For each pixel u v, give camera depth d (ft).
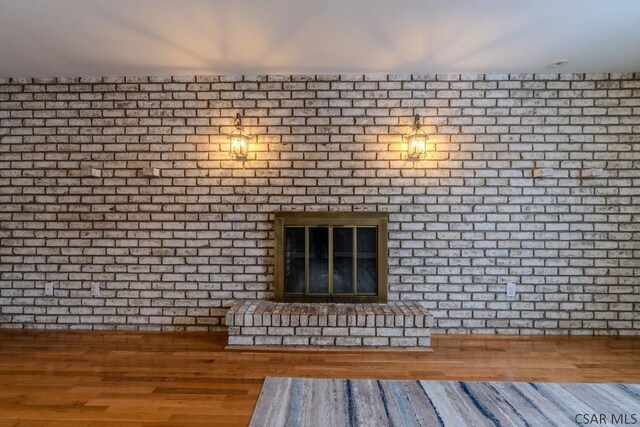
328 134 11.55
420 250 11.44
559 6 7.85
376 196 11.50
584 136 11.38
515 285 11.39
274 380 8.27
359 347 10.18
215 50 9.88
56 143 11.58
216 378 8.37
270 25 8.64
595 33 8.97
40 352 9.79
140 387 7.92
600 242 11.34
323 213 11.37
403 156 11.48
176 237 11.53
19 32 8.88
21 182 11.51
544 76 11.40
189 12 8.07
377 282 11.32
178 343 10.53
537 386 8.01
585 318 11.34
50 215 11.51
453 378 8.41
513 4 7.79
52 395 7.55
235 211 11.56
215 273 11.53
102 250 11.54
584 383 8.17
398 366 9.07
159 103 11.58
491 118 11.41
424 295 11.43
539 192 11.38
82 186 11.55
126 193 11.55
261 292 11.52
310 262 11.44
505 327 11.40
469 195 11.42
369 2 7.71
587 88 11.39
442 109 11.46
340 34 9.05
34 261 11.51
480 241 11.42
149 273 11.53
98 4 7.75
